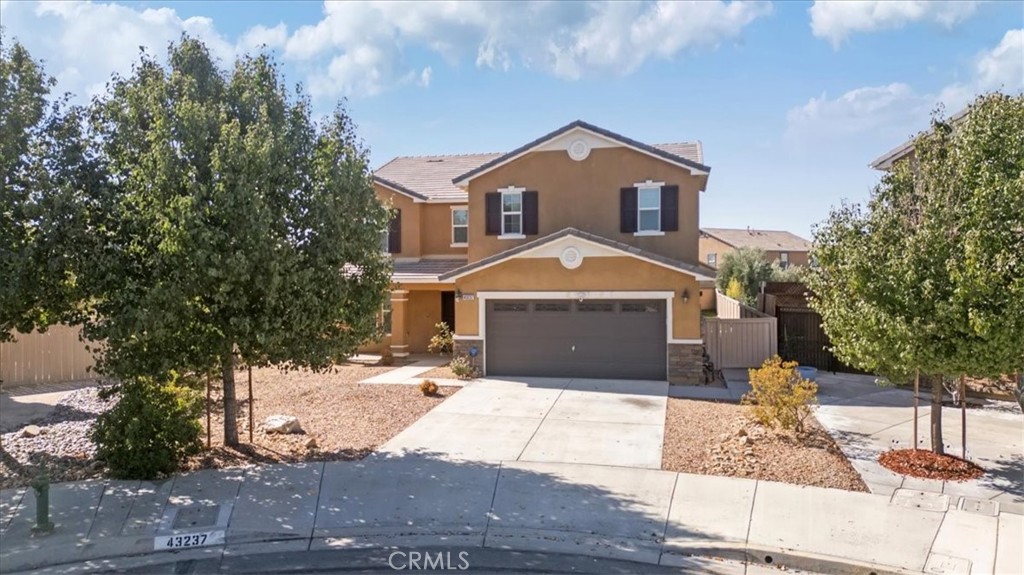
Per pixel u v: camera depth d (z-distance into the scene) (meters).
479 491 8.73
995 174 8.62
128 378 9.31
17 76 8.62
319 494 8.63
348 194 9.83
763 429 11.59
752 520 7.72
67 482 9.07
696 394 15.14
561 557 7.03
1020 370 8.59
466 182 20.31
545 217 19.59
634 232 18.91
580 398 14.62
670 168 18.64
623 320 17.19
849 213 10.01
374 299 10.66
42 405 14.88
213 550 7.26
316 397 15.02
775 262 42.19
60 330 17.98
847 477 9.08
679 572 6.71
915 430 10.10
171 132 8.55
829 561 6.78
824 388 16.19
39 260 8.50
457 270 17.94
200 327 9.24
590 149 19.27
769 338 18.86
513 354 17.84
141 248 8.75
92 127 9.13
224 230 8.52
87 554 7.12
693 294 16.66
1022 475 9.26
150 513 8.02
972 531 7.38
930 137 9.73
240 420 12.87
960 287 8.21
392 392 15.52
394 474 9.34
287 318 9.19
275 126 9.75
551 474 9.32
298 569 6.81
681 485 8.82
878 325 9.03
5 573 6.75
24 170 8.60
